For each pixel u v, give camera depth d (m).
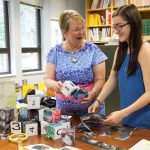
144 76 1.41
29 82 4.54
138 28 1.40
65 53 1.75
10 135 1.33
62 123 1.34
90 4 5.14
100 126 1.46
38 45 5.04
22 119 1.40
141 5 4.07
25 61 4.78
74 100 1.66
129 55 1.50
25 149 1.15
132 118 1.53
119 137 1.31
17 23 4.36
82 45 1.75
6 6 4.34
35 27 4.95
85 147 1.18
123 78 1.57
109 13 4.80
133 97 1.53
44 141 1.27
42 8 4.91
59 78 1.75
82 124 1.47
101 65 1.72
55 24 5.15
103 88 1.69
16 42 4.37
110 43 2.73
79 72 1.69
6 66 4.47
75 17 1.62
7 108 1.44
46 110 1.39
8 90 1.53
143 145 1.17
